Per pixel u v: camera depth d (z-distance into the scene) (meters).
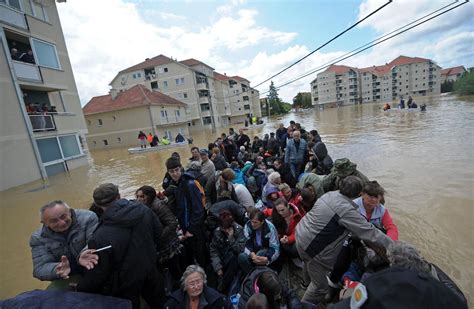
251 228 3.00
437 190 5.63
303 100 104.56
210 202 4.31
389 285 0.99
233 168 6.24
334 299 2.40
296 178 5.93
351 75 85.50
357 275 2.23
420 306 0.91
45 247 1.93
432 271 1.58
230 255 2.97
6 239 5.81
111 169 13.91
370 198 2.51
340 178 3.73
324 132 19.19
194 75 43.56
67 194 9.34
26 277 4.24
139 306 2.18
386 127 17.78
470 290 2.80
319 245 2.23
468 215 4.43
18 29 12.11
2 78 10.88
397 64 84.75
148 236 2.05
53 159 13.24
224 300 2.24
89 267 1.71
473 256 3.38
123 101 30.41
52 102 15.32
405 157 8.84
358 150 11.14
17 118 11.24
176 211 3.09
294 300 2.00
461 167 6.96
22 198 9.09
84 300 1.67
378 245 2.01
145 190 2.68
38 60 13.34
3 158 10.55
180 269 2.99
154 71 44.53
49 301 1.57
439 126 14.93
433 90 83.25
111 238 1.80
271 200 3.96
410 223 4.39
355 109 51.94
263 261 2.73
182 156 16.14
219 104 56.19
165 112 31.61
